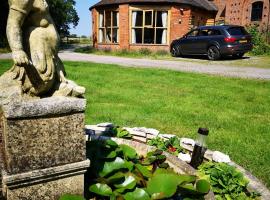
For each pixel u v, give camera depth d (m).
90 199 2.63
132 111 6.33
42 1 2.24
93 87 8.70
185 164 3.19
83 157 2.43
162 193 2.46
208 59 16.44
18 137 2.13
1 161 2.33
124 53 19.73
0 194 2.38
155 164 3.26
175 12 20.00
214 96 7.88
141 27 20.44
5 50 19.89
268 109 6.74
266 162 4.06
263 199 2.87
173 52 18.00
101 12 22.22
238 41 15.17
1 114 2.25
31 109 2.12
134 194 2.51
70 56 18.31
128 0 20.05
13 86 2.18
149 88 8.73
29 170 2.21
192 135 5.02
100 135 3.97
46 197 2.32
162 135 4.39
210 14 24.81
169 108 6.64
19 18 2.11
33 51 2.23
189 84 9.33
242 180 2.97
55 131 2.26
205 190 2.51
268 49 19.52
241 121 5.85
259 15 23.45
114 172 2.74
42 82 2.25
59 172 2.31
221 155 3.59
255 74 11.23
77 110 2.31
